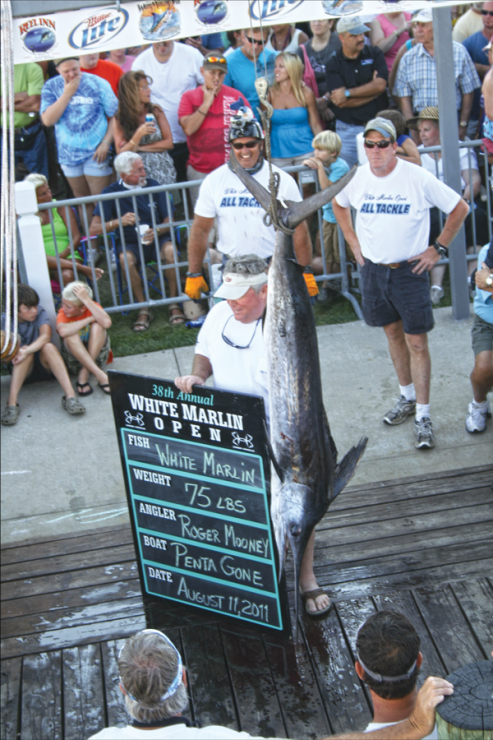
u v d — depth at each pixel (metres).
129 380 3.68
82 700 3.61
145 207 7.07
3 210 4.48
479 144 6.69
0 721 3.55
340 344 6.62
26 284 6.30
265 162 4.84
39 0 5.08
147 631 2.63
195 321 7.04
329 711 3.45
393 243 4.86
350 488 4.80
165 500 3.83
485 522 4.40
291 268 2.57
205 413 3.56
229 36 8.88
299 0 5.28
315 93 8.08
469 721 2.04
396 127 6.16
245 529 3.69
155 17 5.15
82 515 5.05
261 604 3.79
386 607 3.91
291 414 2.73
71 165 7.81
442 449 5.27
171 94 7.91
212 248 7.15
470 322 6.70
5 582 4.33
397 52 8.34
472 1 5.47
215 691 3.58
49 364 6.10
